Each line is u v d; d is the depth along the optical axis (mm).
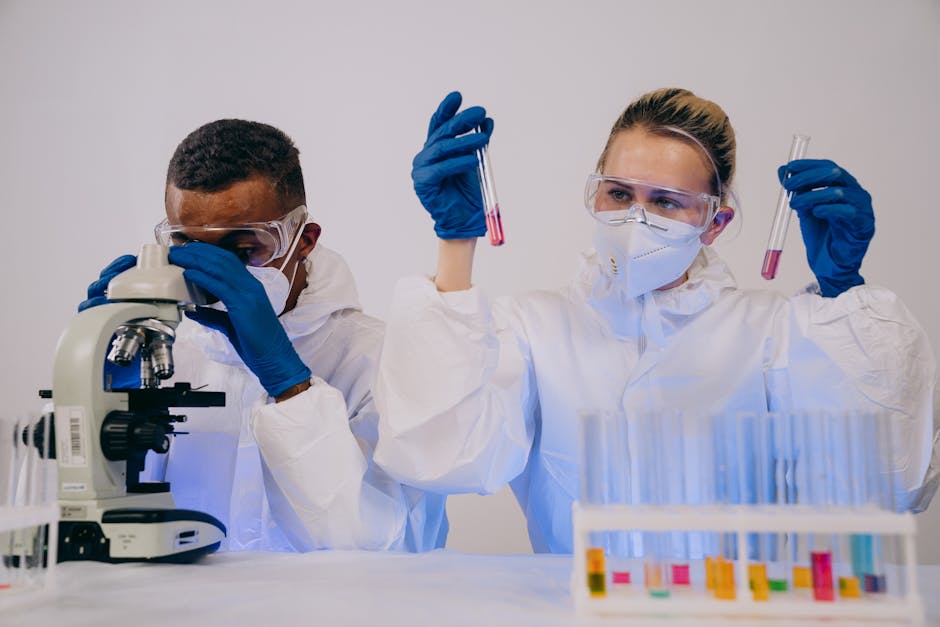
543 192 3221
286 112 3383
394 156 3322
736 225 1836
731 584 936
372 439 1932
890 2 3049
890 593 941
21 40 3496
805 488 1005
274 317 1608
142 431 1334
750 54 3115
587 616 923
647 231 1664
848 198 1739
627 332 1915
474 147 1562
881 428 980
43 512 1064
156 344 1431
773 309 1933
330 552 1436
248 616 966
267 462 1632
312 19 3393
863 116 3051
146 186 3418
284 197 1801
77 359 1327
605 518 936
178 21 3445
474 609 996
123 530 1292
